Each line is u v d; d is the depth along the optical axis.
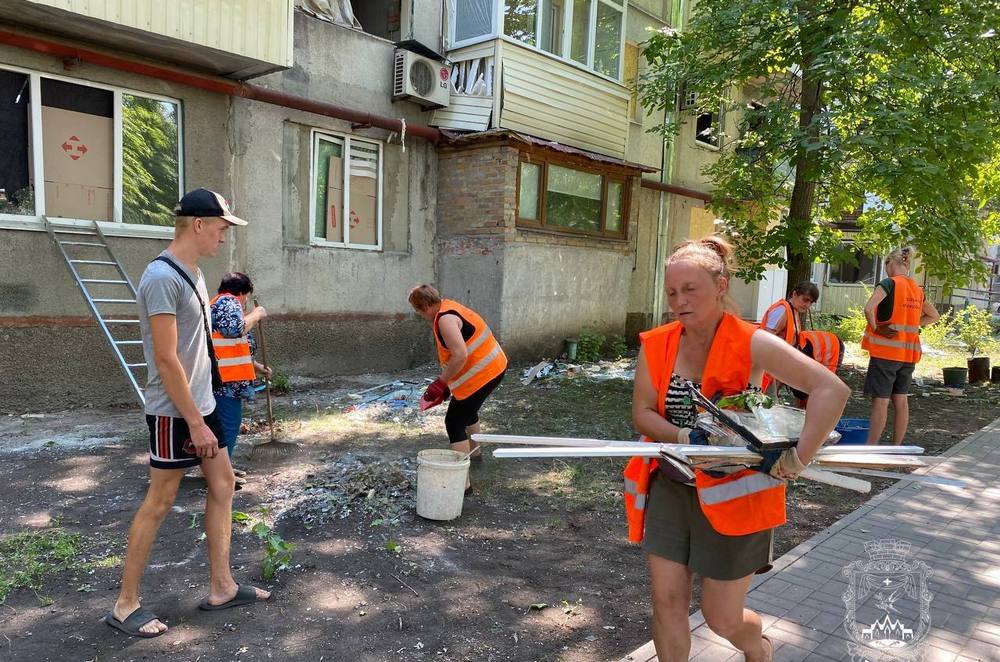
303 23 9.00
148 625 2.91
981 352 14.62
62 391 7.16
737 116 16.00
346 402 8.05
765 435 1.88
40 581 3.39
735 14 8.66
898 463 2.10
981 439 6.82
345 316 9.81
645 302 14.37
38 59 6.77
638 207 13.15
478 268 10.68
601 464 5.82
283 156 8.98
